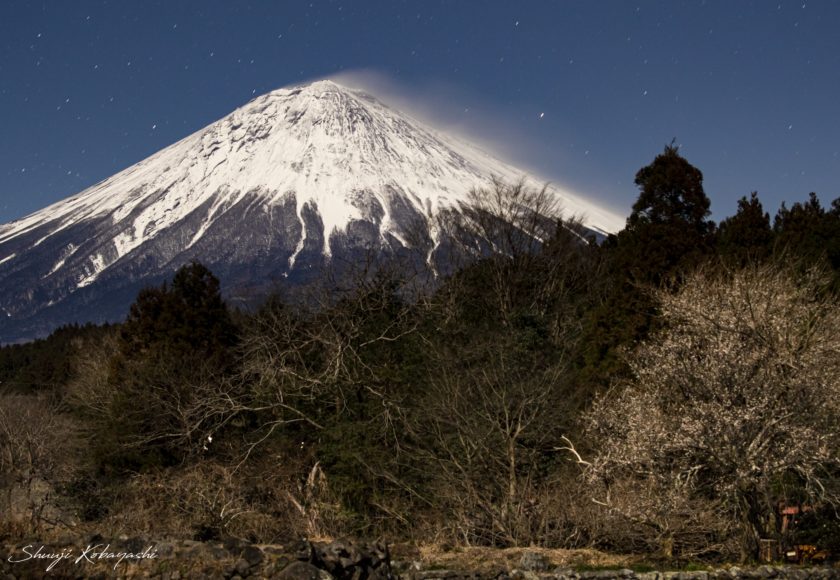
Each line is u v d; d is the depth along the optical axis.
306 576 11.41
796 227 34.69
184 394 32.28
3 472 28.61
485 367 27.56
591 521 19.66
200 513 21.44
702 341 20.86
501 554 18.14
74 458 31.34
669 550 18.52
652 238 34.31
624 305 30.14
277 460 28.55
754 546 18.44
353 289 33.50
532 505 21.20
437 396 27.20
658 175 38.41
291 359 32.34
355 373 30.05
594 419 21.50
